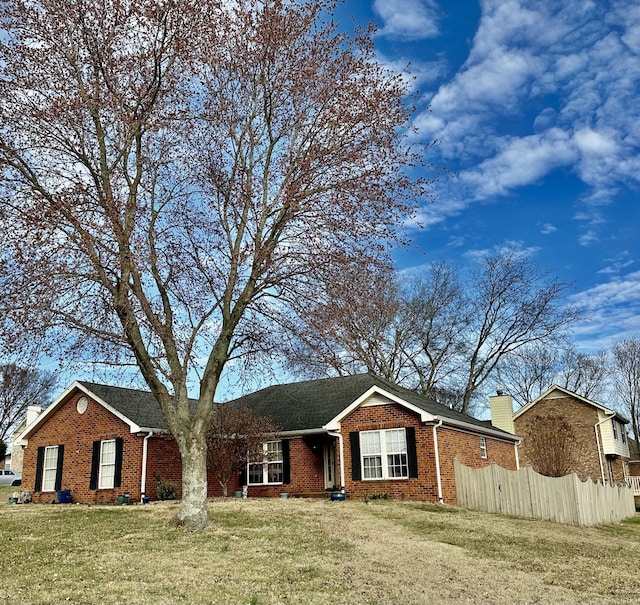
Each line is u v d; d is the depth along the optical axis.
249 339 17.25
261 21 16.64
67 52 15.88
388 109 16.47
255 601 9.88
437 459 22.72
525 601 10.90
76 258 14.82
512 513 21.91
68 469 27.05
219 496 26.69
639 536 20.36
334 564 12.54
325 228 16.11
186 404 16.06
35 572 11.16
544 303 44.16
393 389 26.77
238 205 17.03
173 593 10.12
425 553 14.16
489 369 45.50
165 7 15.55
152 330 15.77
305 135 17.00
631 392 59.38
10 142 15.30
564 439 38.50
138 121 15.77
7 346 14.19
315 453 26.55
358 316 17.19
